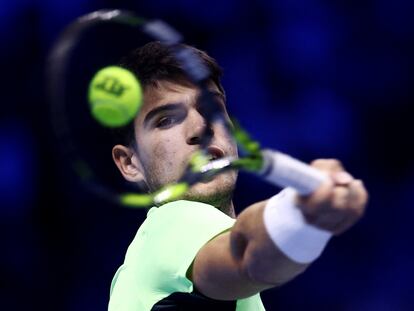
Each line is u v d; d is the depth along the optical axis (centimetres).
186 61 750
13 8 3484
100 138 2792
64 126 722
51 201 3431
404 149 3638
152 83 1006
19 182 3438
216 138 995
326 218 677
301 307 3488
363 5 3678
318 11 3659
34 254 3422
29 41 3478
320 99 3616
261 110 3584
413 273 3547
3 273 3400
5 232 3422
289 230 699
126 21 737
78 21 728
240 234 744
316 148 3575
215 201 970
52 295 3434
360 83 3653
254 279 740
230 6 3606
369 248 3572
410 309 3500
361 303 3516
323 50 3647
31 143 3434
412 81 3669
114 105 811
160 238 872
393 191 3631
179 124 997
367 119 3656
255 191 3412
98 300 3441
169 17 3566
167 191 715
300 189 666
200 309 843
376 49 3684
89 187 727
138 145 1025
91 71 2938
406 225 3588
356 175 3622
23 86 3462
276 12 3634
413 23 3678
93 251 3441
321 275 3519
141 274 904
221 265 768
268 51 3622
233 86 3606
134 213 3447
